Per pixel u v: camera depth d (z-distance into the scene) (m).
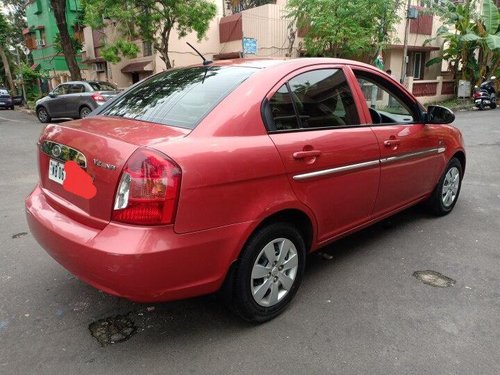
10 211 4.93
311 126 2.86
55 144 2.66
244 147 2.41
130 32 14.81
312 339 2.56
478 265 3.51
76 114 14.55
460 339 2.55
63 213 2.53
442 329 2.65
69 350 2.47
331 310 2.87
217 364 2.36
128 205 2.13
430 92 19.91
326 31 14.52
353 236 4.13
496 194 5.51
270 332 2.64
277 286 2.74
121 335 2.61
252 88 2.62
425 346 2.49
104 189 2.23
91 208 2.32
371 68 3.50
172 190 2.12
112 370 2.31
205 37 16.47
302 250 2.88
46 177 2.80
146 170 2.10
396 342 2.53
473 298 3.00
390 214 3.77
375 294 3.07
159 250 2.12
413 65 20.86
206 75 2.97
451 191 4.64
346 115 3.17
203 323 2.73
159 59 18.19
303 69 2.94
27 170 7.16
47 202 2.74
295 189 2.69
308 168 2.74
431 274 3.36
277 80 2.74
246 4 18.94
